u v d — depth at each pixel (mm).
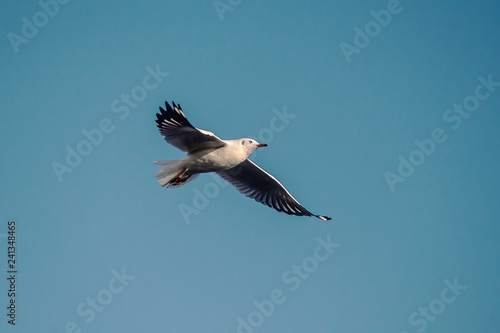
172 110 13047
